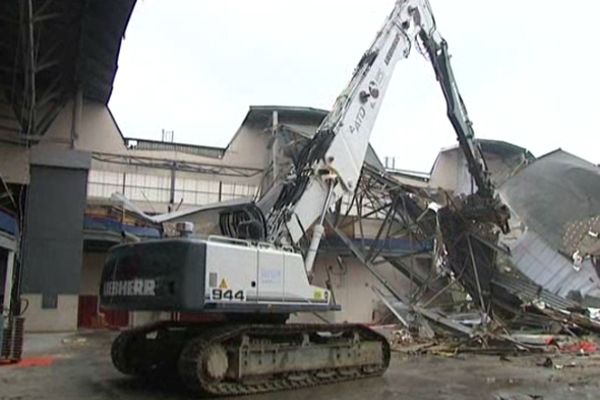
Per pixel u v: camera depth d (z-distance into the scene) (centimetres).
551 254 2131
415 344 1911
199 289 962
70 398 961
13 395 986
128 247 1063
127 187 3122
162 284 982
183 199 3206
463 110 1822
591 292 2178
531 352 1764
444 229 2075
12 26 2348
